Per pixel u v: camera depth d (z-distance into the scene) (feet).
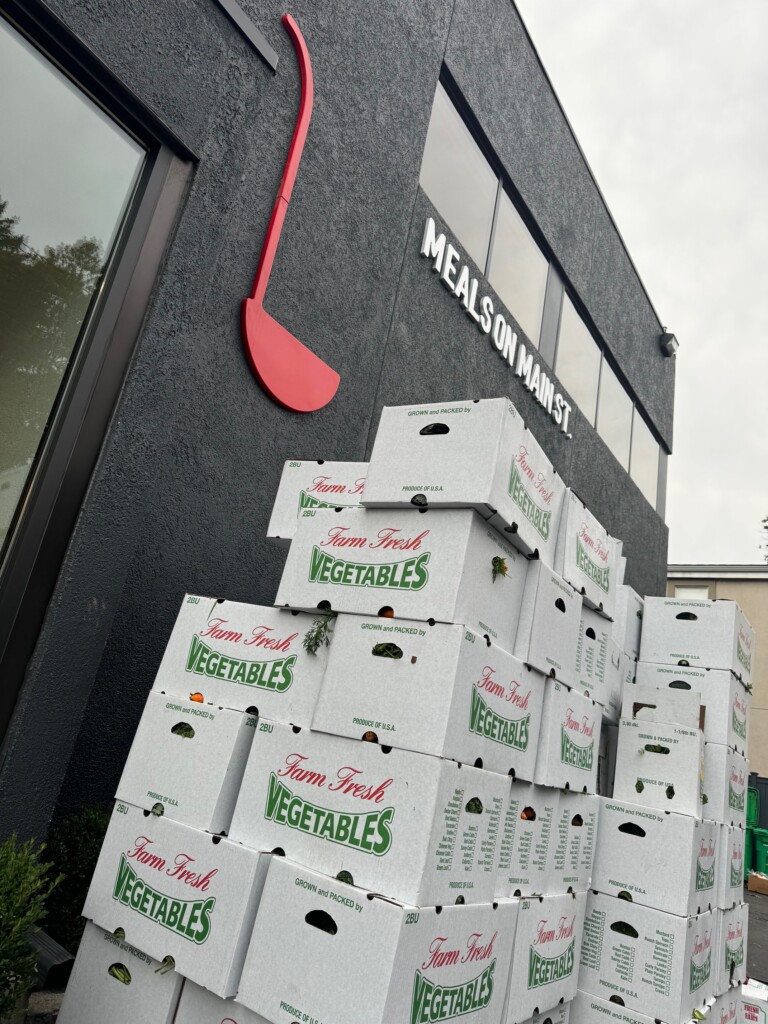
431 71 15.81
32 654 7.09
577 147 23.80
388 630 5.82
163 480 9.70
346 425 13.05
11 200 7.34
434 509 6.07
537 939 6.74
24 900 5.63
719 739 10.71
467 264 17.25
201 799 6.00
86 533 7.55
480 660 5.78
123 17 8.11
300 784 5.69
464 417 6.22
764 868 35.27
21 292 7.42
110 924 5.98
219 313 10.53
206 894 5.56
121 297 8.22
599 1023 8.00
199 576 10.18
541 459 7.15
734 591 54.80
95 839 7.52
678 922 8.02
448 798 5.24
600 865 8.64
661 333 32.53
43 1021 6.19
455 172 17.47
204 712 6.38
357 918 4.87
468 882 5.50
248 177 10.86
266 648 6.55
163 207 8.73
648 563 29.96
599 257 25.54
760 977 18.58
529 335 20.66
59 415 7.63
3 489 7.16
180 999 5.45
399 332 14.74
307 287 12.11
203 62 9.17
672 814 8.49
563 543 7.69
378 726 5.52
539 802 7.08
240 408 10.92
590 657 8.63
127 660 9.16
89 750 8.71
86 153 8.03
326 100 12.48
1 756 6.77
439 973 5.09
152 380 8.31
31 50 7.48
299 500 8.25
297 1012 4.83
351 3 13.21
